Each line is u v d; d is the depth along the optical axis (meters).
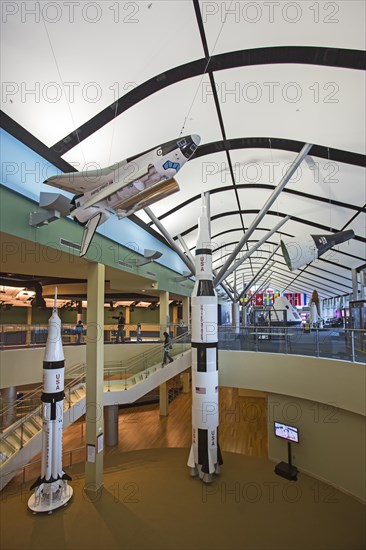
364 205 12.92
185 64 7.56
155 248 15.91
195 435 11.44
